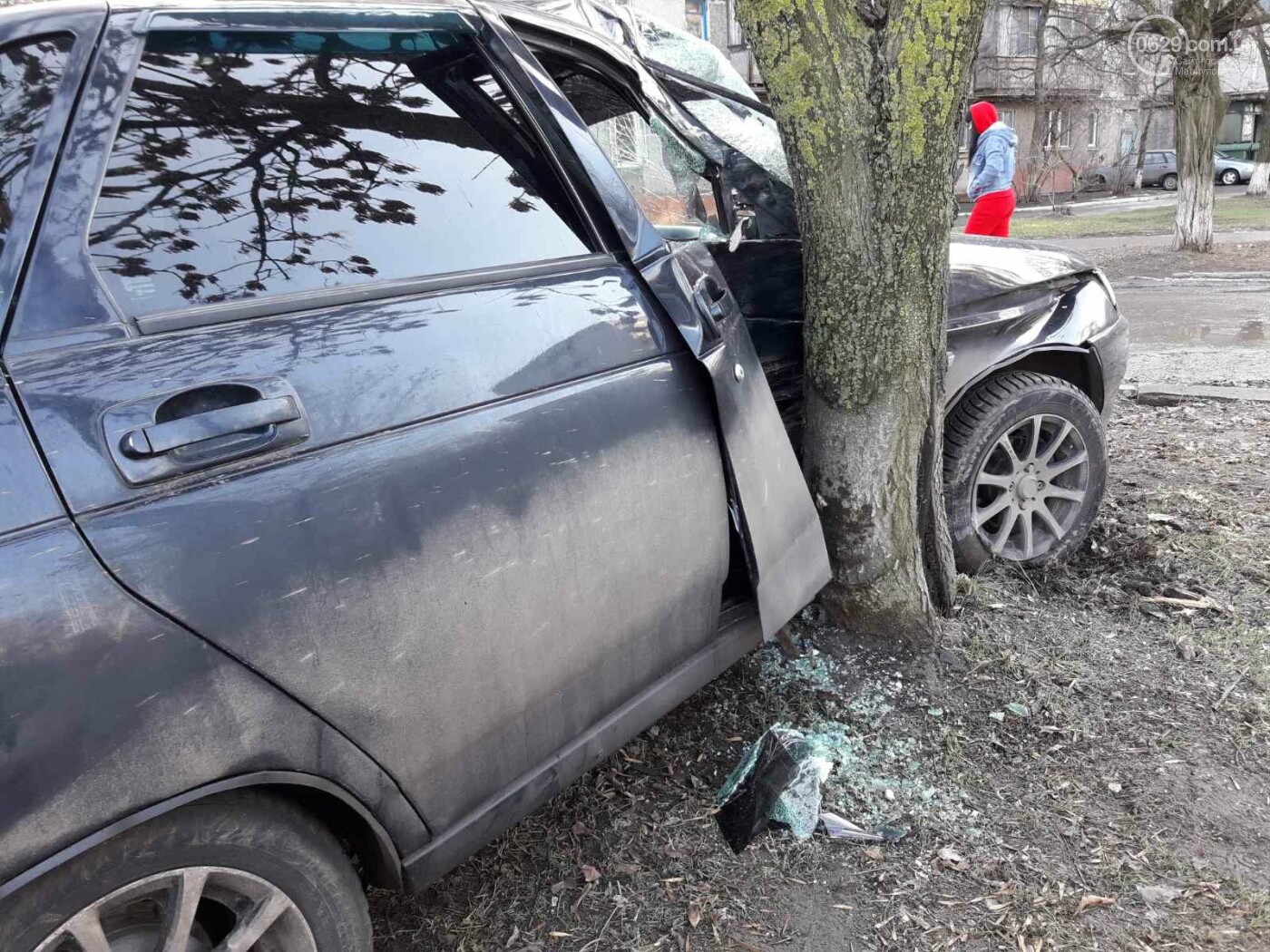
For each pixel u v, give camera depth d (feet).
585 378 5.82
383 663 4.74
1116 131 113.60
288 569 4.37
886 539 8.83
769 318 9.00
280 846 4.60
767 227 9.38
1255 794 7.43
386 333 4.99
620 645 6.15
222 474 4.26
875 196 7.93
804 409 9.04
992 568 10.53
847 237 8.03
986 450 10.02
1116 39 56.34
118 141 4.52
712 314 6.90
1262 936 6.15
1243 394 18.35
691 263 7.06
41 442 3.83
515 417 5.36
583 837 7.22
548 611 5.55
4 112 4.25
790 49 7.63
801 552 7.72
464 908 6.62
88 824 3.80
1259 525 11.98
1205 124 44.83
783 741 7.77
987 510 10.37
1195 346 24.41
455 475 5.03
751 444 6.97
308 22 5.32
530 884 6.81
